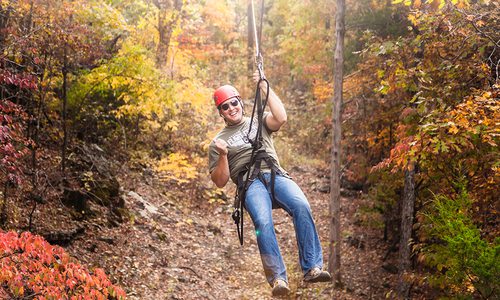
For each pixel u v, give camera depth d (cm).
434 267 1384
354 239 1703
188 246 1365
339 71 1470
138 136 1719
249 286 1270
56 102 1295
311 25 2397
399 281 1261
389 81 959
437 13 891
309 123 2469
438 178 1062
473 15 832
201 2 2475
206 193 1675
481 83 910
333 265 1427
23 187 1108
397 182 1476
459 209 869
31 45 936
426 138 757
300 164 2211
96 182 1302
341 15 1459
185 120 1777
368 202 1688
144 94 1341
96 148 1440
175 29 1728
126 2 1650
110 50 1366
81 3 1152
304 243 377
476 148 851
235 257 1391
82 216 1191
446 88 868
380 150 1655
